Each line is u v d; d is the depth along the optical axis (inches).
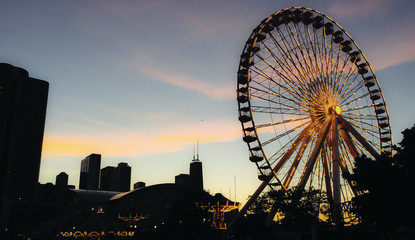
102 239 5319.9
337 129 2556.6
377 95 3019.2
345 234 1968.5
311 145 2603.3
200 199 3991.1
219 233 3818.9
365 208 1761.8
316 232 2111.2
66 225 5546.3
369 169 1806.1
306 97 2623.0
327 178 2709.2
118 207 5743.1
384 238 1743.4
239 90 2593.5
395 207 1648.6
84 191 7017.7
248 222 3041.3
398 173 1734.7
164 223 3878.0
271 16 2664.9
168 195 6087.6
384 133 2967.5
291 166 2566.4
